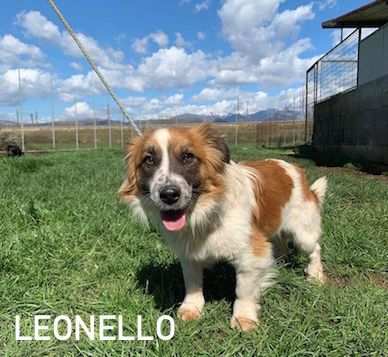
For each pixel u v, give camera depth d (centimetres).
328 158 359
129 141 72
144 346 63
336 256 97
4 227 110
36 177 207
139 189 69
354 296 76
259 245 69
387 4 315
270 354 60
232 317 70
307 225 86
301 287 80
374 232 114
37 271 87
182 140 65
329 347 62
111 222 116
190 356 61
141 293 80
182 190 61
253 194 72
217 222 66
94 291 83
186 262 72
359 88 341
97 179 199
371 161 317
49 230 108
